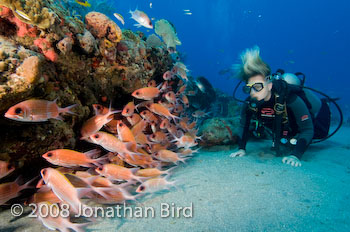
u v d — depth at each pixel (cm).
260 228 194
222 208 230
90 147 312
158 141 357
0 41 200
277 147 403
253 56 365
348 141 568
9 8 208
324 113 474
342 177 307
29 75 179
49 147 239
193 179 311
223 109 1010
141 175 268
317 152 457
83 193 178
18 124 211
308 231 187
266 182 291
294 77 438
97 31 291
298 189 269
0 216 219
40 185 219
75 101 264
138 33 483
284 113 392
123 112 307
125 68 336
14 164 219
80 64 271
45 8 213
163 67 452
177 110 473
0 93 171
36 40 222
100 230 202
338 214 212
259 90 360
